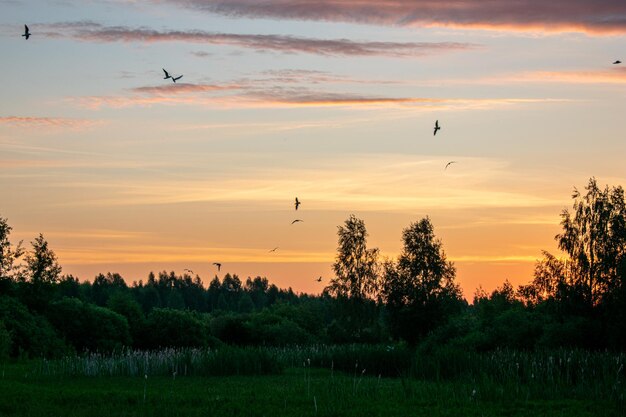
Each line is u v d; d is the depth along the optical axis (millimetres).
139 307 99688
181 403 35969
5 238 87062
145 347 95812
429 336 82812
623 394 36375
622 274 63312
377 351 57969
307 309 108938
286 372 54938
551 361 43219
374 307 100562
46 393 38469
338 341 98875
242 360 52094
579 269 70250
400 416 32469
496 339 69188
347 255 101250
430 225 92812
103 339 88312
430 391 39500
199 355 53188
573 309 68938
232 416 32562
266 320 99750
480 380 42125
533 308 81250
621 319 61719
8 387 40500
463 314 95000
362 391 40094
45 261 89188
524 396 37594
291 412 33344
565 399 37062
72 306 90062
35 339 77438
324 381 46031
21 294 87750
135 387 42531
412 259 91938
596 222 70562
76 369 49781
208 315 128250
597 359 44656
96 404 35469
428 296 90875
